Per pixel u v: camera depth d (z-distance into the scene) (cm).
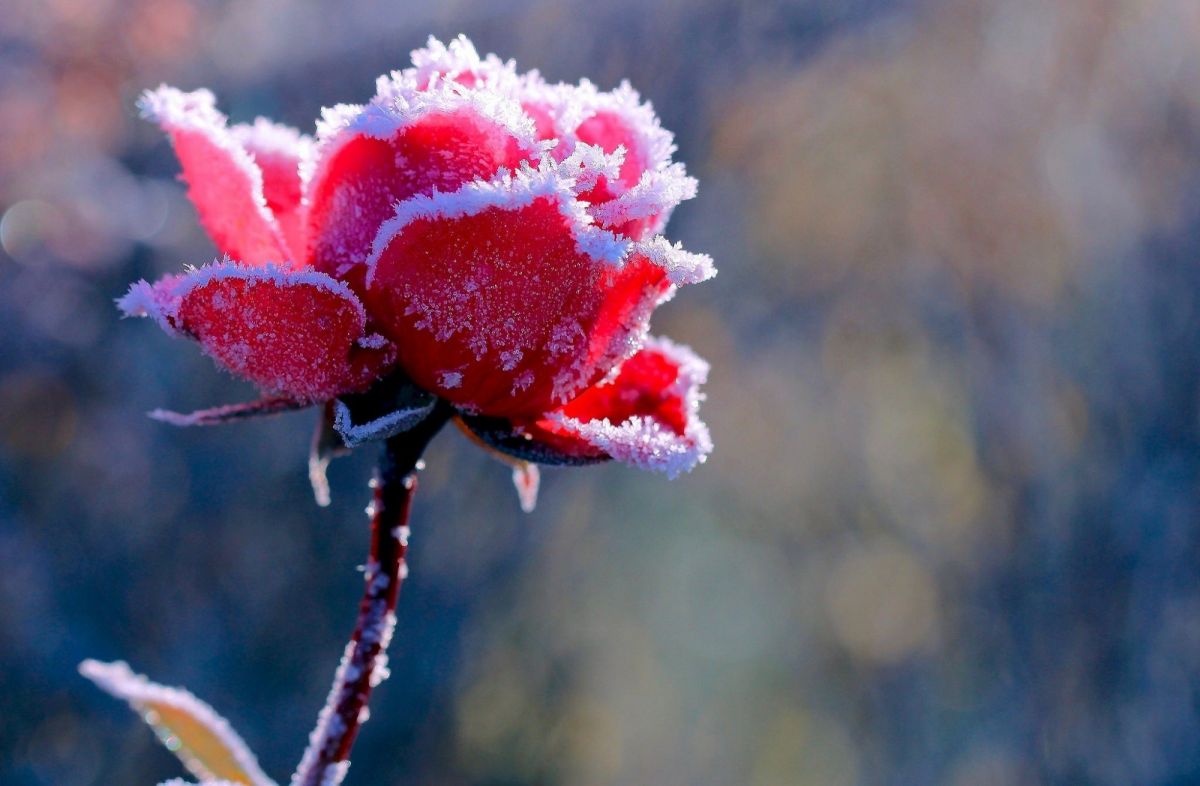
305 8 124
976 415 148
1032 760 142
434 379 45
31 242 113
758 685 204
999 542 147
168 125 46
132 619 120
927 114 147
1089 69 138
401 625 134
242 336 45
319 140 46
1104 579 138
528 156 45
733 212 144
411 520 131
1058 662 140
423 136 45
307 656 128
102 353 117
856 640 197
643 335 46
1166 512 134
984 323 149
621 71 123
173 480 122
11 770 112
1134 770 134
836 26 130
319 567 128
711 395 185
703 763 197
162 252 119
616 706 179
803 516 202
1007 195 145
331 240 45
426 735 137
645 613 185
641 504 181
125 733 118
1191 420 134
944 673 168
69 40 117
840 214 165
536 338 45
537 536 138
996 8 139
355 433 45
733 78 127
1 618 113
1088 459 139
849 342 182
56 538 117
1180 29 134
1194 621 134
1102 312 138
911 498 184
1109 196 137
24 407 116
